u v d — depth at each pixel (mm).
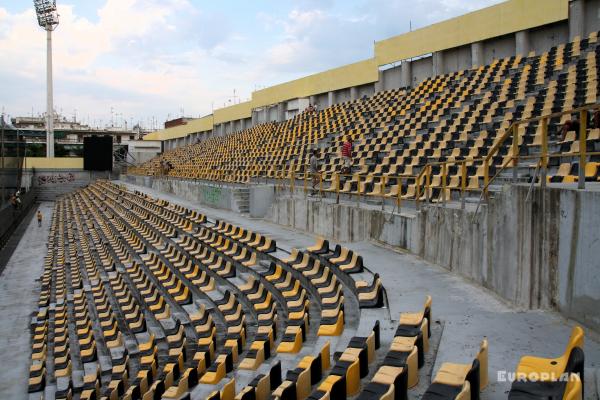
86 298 21766
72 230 38781
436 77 26406
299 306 10539
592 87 15523
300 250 13711
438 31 27344
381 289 8438
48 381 15266
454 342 6457
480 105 19453
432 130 19469
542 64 20219
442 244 10648
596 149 10930
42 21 63719
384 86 32281
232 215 24281
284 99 43125
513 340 6398
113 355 14375
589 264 6359
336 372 6227
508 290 8078
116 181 57531
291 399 5918
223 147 43969
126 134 89938
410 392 5406
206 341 11336
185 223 23828
